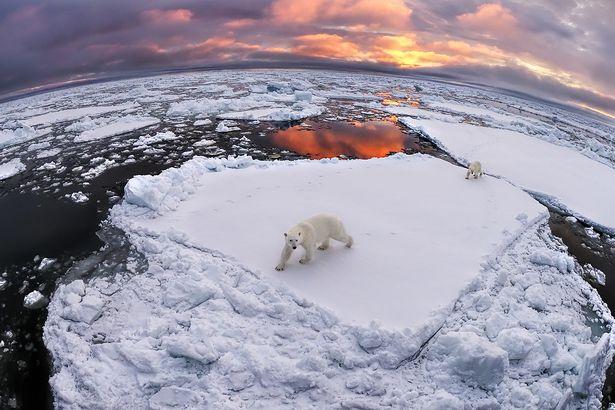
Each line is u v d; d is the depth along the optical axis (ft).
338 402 15.74
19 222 32.45
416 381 16.83
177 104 86.48
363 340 17.65
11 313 21.83
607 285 27.20
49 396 16.81
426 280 22.13
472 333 17.78
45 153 52.95
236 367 16.70
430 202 33.24
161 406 15.52
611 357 19.77
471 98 152.15
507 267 25.13
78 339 18.80
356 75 263.70
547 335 18.56
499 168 48.83
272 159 50.75
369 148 59.72
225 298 20.59
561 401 16.17
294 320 19.19
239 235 26.12
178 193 31.76
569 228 35.65
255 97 100.01
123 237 27.84
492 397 16.19
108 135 61.26
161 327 18.84
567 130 98.12
